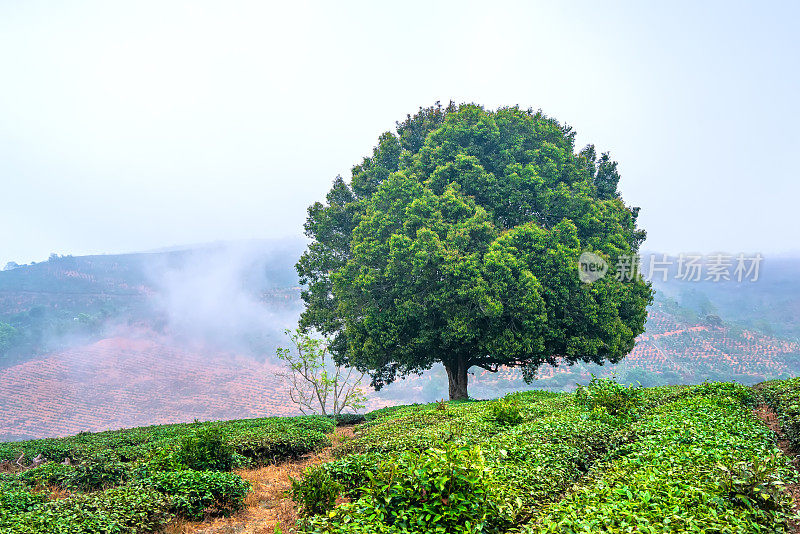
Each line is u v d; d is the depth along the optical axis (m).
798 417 9.71
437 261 23.89
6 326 152.25
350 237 30.67
